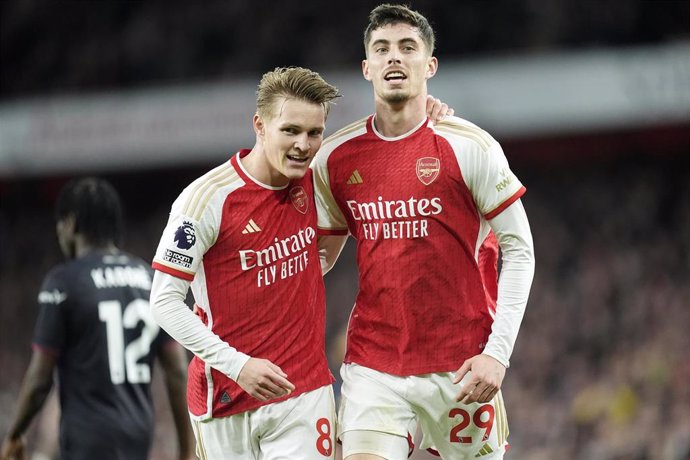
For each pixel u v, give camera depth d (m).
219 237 14.38
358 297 15.33
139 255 60.66
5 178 58.25
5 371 57.06
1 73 63.22
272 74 14.23
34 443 40.47
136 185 61.03
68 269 17.69
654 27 51.62
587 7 52.88
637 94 47.09
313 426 14.57
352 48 56.75
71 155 55.31
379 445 14.73
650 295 43.78
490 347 14.19
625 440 36.38
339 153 15.02
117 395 17.44
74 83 61.72
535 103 48.66
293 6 58.94
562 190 52.34
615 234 49.34
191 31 60.34
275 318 14.52
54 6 62.94
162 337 18.09
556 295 46.50
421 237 14.63
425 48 14.67
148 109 54.31
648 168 51.22
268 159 14.32
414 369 14.77
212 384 14.75
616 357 41.19
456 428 15.16
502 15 54.41
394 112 14.67
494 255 15.65
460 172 14.50
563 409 40.12
